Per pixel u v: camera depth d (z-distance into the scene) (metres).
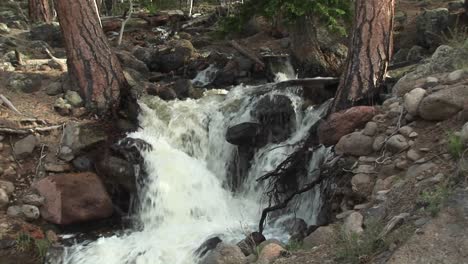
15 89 8.84
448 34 10.76
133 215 7.38
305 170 7.05
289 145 7.55
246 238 5.89
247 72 11.65
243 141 8.17
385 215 4.69
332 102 7.63
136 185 7.48
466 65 6.37
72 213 6.75
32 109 8.22
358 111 6.53
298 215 6.94
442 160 5.02
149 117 8.73
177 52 12.38
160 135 8.55
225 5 18.58
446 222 4.05
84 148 7.48
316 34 11.71
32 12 16.48
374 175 5.69
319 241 4.93
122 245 6.59
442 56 6.97
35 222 6.75
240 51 12.17
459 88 5.61
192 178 7.96
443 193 4.33
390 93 7.30
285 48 13.25
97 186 7.08
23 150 7.33
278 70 11.66
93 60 8.41
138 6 21.83
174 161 7.98
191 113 8.91
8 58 10.17
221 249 5.24
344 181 5.99
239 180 8.25
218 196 7.96
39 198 6.84
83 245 6.53
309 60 11.48
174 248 6.45
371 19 7.34
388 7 7.38
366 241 4.30
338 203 5.95
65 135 7.62
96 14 8.59
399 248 3.95
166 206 7.58
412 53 10.68
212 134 8.75
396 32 12.40
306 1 10.12
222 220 7.46
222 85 11.45
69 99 8.36
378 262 4.02
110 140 7.80
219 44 14.04
